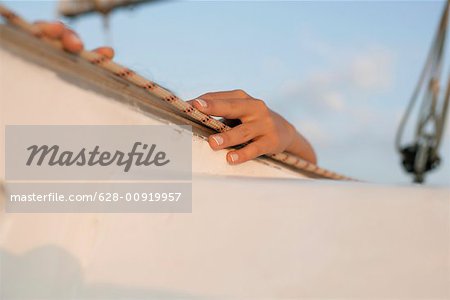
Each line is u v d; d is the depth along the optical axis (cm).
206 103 130
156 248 88
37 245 90
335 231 91
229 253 86
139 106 112
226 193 99
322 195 101
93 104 102
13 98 90
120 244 90
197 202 96
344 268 84
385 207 98
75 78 99
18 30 86
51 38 90
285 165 166
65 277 87
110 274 85
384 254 86
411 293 80
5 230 90
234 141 136
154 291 82
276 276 83
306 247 87
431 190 106
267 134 145
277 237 89
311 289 80
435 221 94
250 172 146
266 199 98
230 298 79
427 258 86
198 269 84
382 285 81
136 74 104
